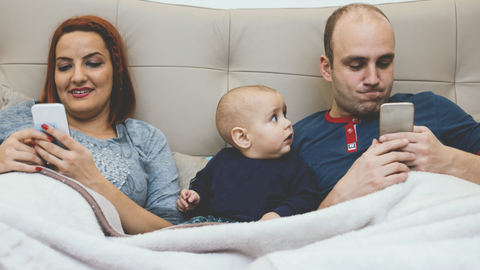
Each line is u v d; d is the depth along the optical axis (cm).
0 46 132
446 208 57
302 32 140
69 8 134
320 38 140
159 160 118
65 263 50
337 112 118
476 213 56
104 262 51
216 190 98
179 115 137
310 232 60
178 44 139
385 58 102
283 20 142
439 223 51
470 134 100
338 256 43
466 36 134
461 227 51
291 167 97
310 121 126
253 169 97
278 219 59
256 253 61
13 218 51
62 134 75
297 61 140
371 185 77
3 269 47
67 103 110
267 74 141
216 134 139
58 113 74
